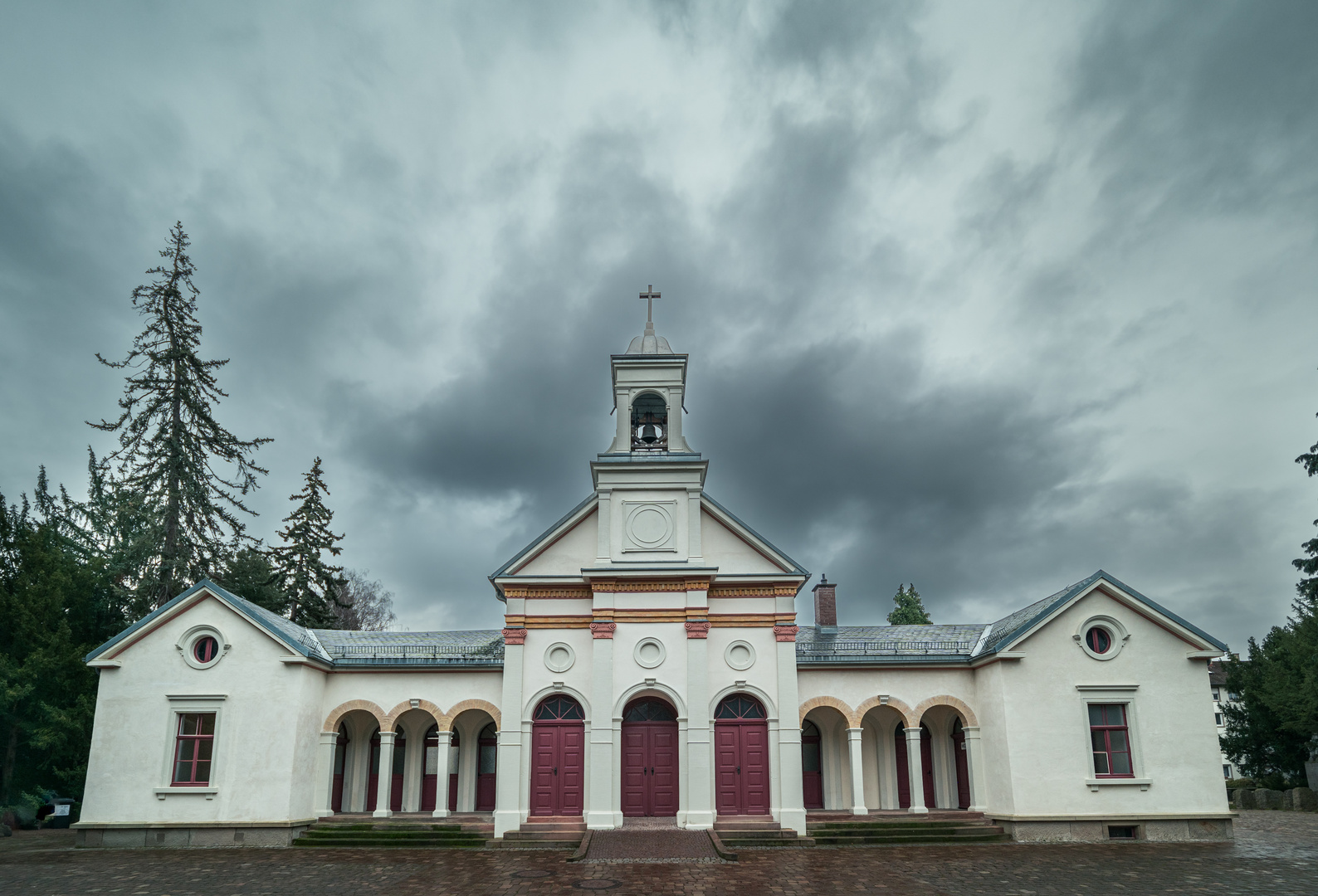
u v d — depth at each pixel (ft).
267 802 77.05
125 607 109.81
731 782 80.94
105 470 120.47
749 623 83.41
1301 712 120.16
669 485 86.22
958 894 52.80
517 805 78.43
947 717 91.61
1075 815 76.74
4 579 109.19
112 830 76.59
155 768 77.77
